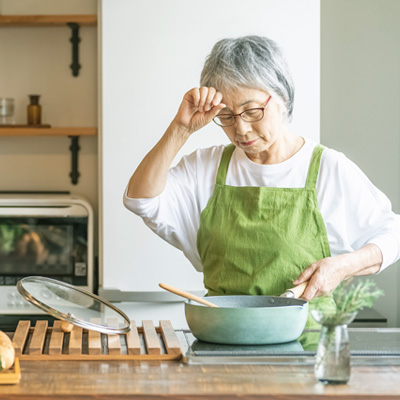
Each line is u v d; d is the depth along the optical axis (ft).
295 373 4.71
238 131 6.12
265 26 10.51
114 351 5.08
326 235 6.43
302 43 10.50
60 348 5.07
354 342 5.42
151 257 10.68
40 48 12.82
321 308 4.47
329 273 5.85
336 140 13.17
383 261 6.23
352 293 4.41
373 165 13.17
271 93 6.04
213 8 10.53
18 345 5.26
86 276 11.22
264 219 6.48
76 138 12.77
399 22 13.02
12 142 12.93
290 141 6.68
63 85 12.85
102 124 10.65
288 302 5.59
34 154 12.94
